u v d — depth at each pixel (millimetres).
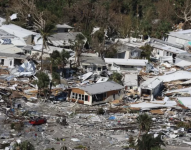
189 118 149500
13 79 186000
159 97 180250
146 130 121000
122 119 147625
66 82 189250
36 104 160250
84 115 150500
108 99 171000
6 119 138250
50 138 123500
